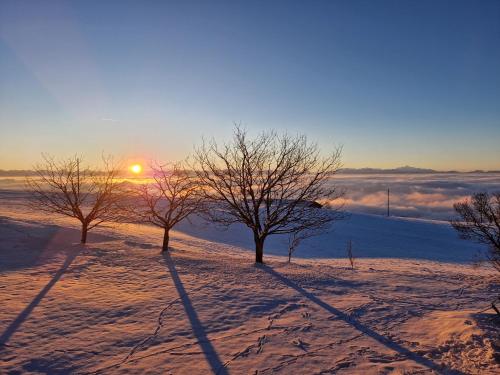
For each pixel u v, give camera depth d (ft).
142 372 22.09
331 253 122.72
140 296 35.83
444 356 23.99
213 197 60.39
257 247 57.26
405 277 48.16
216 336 27.40
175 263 51.01
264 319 31.04
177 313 31.73
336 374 21.98
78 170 69.97
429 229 169.89
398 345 26.02
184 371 22.30
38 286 37.60
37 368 22.17
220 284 41.19
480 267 97.91
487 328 27.32
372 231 158.81
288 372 22.27
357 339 27.14
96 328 28.09
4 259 49.37
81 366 22.62
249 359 23.91
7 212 123.75
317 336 27.68
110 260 51.13
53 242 65.57
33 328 27.50
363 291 40.40
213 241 126.52
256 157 59.00
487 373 21.39
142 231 118.52
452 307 35.12
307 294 38.55
